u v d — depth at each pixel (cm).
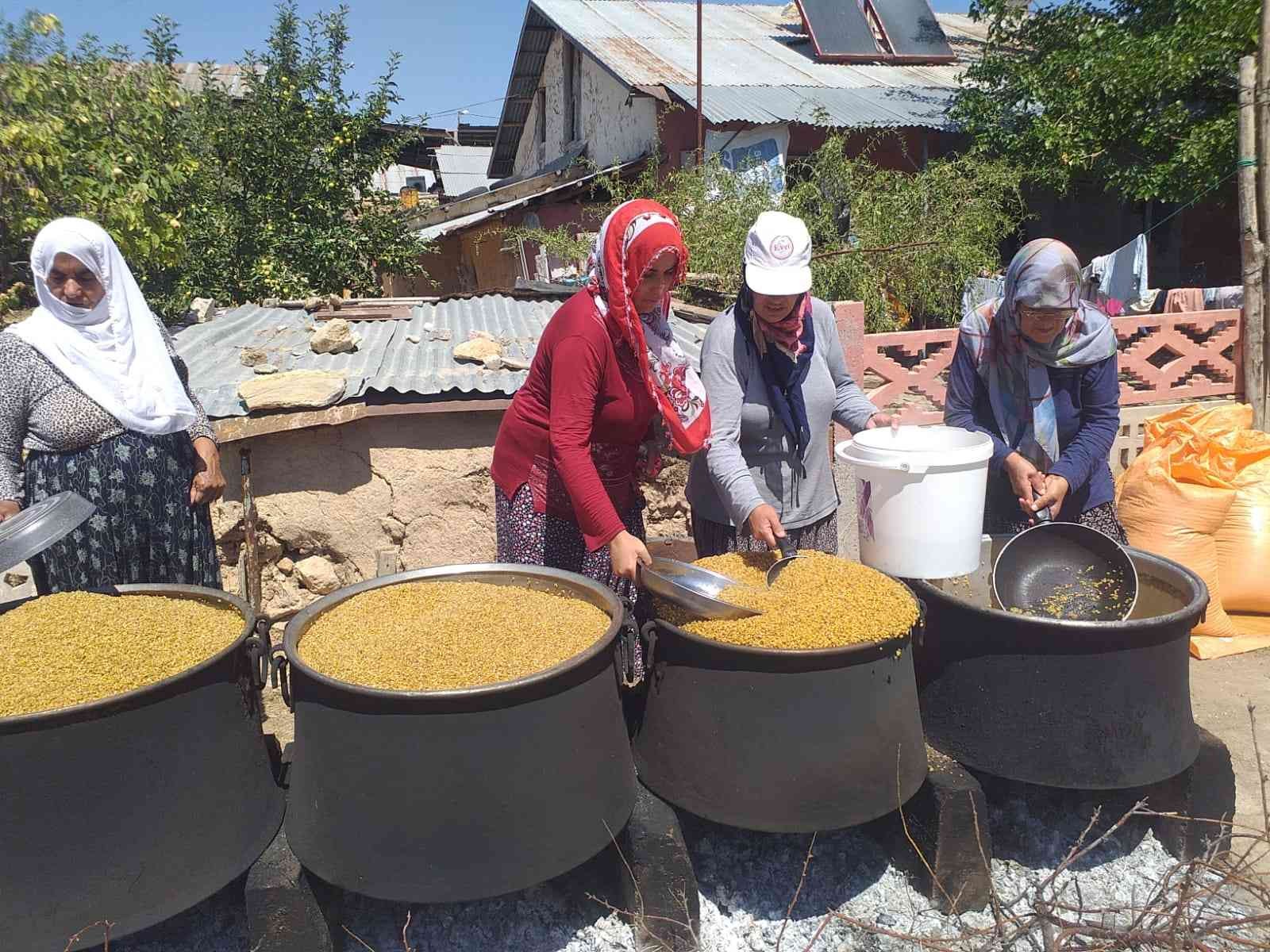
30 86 588
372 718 178
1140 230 1121
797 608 212
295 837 196
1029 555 257
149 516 270
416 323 554
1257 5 795
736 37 1362
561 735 187
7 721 168
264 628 210
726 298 644
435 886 181
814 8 1306
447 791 179
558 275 1002
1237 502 413
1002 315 291
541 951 214
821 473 279
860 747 201
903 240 845
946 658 235
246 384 360
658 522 412
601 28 1334
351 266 1091
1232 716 341
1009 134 972
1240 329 554
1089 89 909
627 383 231
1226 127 823
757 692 198
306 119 1049
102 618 212
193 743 187
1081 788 217
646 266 210
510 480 251
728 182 880
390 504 379
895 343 472
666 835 205
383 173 1188
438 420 377
